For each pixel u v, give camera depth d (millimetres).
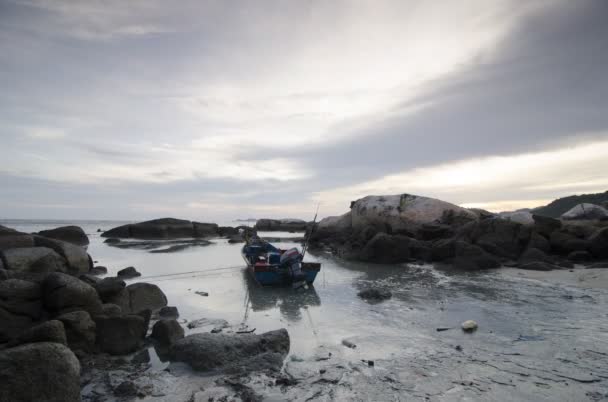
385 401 5504
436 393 5723
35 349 4996
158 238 47000
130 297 10469
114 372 6570
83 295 8070
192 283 15461
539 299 11664
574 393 5633
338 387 5949
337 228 36562
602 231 18891
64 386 5051
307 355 7387
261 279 14336
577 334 8305
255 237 24250
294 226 66000
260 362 6805
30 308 7859
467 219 27688
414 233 28625
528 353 7250
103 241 42062
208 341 7230
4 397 4656
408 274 17500
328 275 17344
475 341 8031
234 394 5762
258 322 9742
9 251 12781
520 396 5582
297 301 12117
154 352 7648
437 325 9242
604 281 13648
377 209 30906
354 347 7777
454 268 19328
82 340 7371
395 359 7090
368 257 22125
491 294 12578
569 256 19094
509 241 20969
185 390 5926
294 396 5664
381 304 11516
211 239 47781
